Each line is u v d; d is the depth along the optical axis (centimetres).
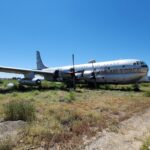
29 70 2633
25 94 2008
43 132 718
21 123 828
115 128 814
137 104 1391
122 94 2022
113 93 2112
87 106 1284
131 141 665
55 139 675
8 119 891
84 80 2761
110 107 1253
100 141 664
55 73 2844
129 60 2534
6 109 948
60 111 1071
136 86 2559
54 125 802
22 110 906
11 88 2620
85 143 648
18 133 720
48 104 1351
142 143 644
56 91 2267
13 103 999
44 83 3027
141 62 2483
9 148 587
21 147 608
